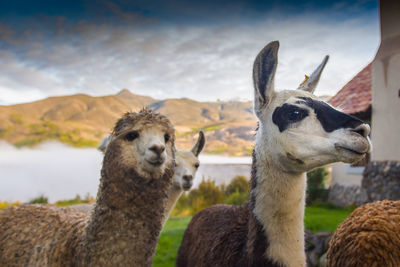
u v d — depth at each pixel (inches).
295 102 92.4
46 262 85.4
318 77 111.7
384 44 388.5
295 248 90.6
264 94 97.6
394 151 365.4
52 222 95.8
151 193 85.4
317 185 473.7
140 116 87.2
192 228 148.8
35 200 467.5
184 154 201.2
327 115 86.6
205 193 532.4
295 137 88.5
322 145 83.8
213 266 108.1
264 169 95.8
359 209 109.0
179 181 190.4
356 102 445.4
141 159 83.6
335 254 102.7
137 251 83.0
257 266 91.2
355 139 78.9
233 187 555.2
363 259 91.6
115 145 85.4
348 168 446.9
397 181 352.2
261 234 92.7
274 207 91.9
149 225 85.0
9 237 94.4
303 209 95.0
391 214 98.6
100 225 82.0
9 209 106.4
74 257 83.6
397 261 88.4
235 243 104.7
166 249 252.8
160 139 85.7
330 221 269.0
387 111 375.6
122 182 83.3
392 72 372.2
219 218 129.5
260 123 101.1
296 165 89.4
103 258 80.4
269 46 96.7
